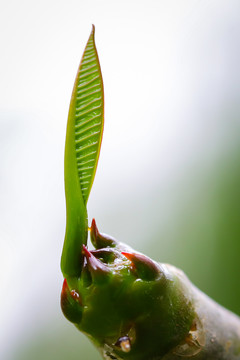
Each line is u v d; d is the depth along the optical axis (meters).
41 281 0.75
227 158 0.77
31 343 0.72
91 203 0.84
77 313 0.23
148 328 0.23
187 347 0.23
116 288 0.23
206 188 0.76
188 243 0.73
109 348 0.23
